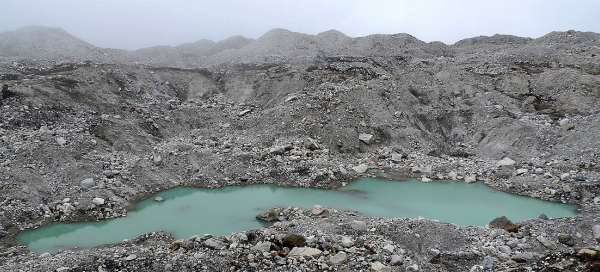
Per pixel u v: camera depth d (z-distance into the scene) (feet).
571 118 146.61
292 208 97.40
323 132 144.56
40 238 85.35
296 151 133.49
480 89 171.32
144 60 242.78
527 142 138.41
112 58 237.45
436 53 246.68
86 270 62.54
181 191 114.52
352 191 115.96
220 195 112.06
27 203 94.73
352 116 152.15
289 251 69.31
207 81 197.57
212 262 64.85
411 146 145.79
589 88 162.30
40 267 64.85
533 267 62.18
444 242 75.00
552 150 133.08
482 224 94.48
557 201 108.27
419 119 160.04
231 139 145.69
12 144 112.57
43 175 104.12
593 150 126.00
